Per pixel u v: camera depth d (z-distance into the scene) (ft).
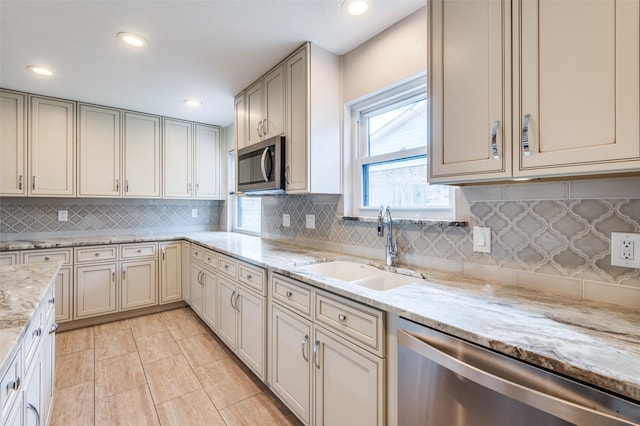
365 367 3.93
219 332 8.27
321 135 6.78
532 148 3.22
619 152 2.70
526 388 2.47
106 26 6.00
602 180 3.58
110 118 10.59
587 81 2.88
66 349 8.19
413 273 5.17
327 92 6.89
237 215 13.28
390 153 6.37
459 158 3.87
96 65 7.58
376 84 6.37
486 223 4.63
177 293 11.34
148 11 5.56
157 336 9.05
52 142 9.59
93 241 9.65
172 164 11.93
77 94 9.44
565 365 2.28
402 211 6.13
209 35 6.34
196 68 7.77
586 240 3.71
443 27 4.05
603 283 3.59
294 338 5.30
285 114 7.25
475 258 4.77
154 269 10.84
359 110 7.08
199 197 12.63
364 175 7.06
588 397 2.21
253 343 6.55
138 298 10.52
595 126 2.83
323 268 6.42
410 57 5.73
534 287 4.13
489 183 4.34
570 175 3.18
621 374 2.11
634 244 3.37
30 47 6.73
